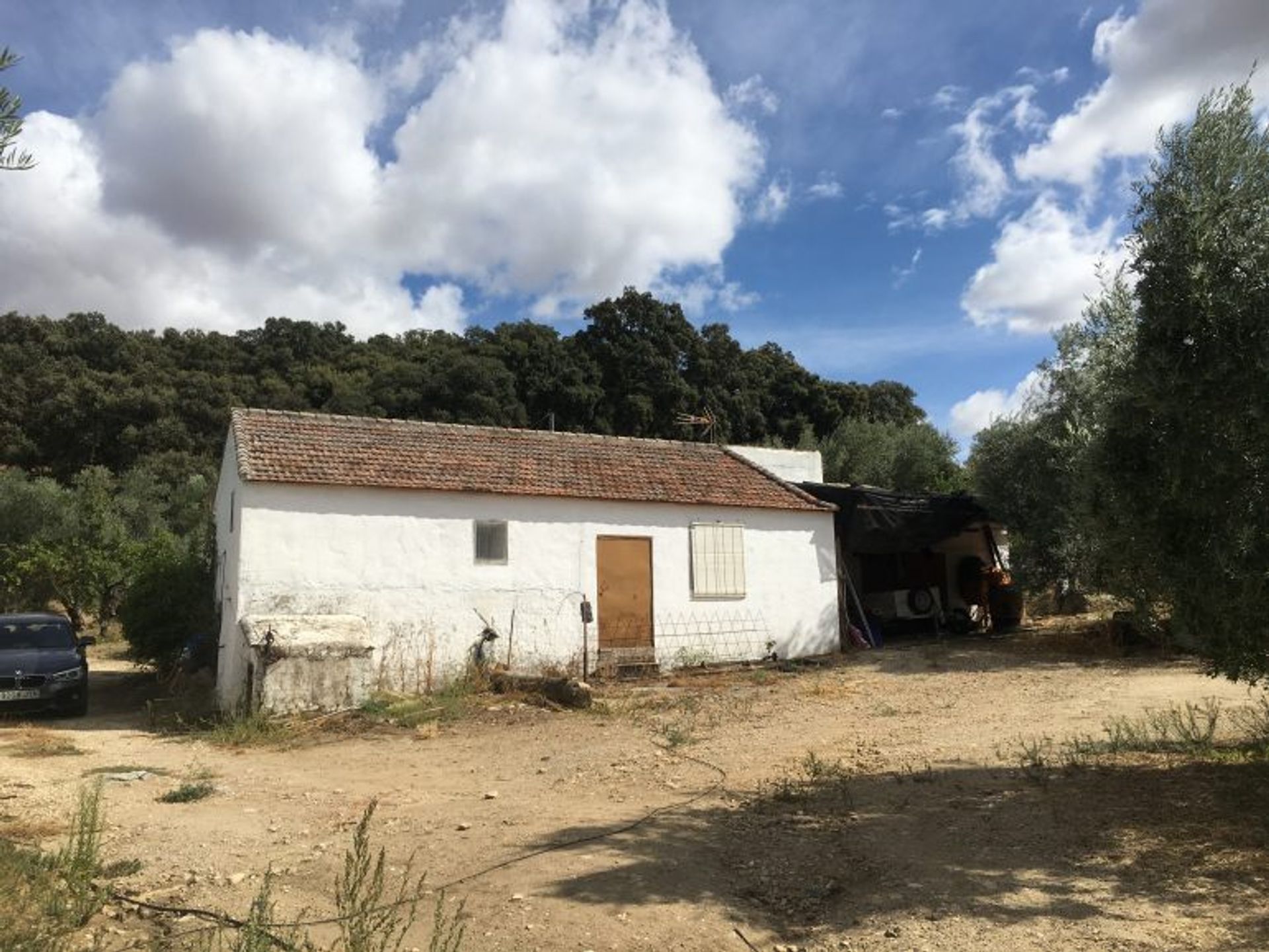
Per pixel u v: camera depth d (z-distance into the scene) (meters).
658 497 17.84
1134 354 6.78
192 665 16.67
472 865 5.80
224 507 17.41
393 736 11.54
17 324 59.94
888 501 20.64
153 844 6.39
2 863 5.23
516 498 16.38
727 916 4.88
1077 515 8.53
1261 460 6.10
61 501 33.47
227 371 59.47
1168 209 6.47
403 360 54.56
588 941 4.55
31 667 13.59
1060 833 5.92
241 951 4.07
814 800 7.21
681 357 46.75
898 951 4.30
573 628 16.61
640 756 9.53
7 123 3.96
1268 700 9.72
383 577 14.97
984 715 11.18
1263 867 5.08
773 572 19.14
